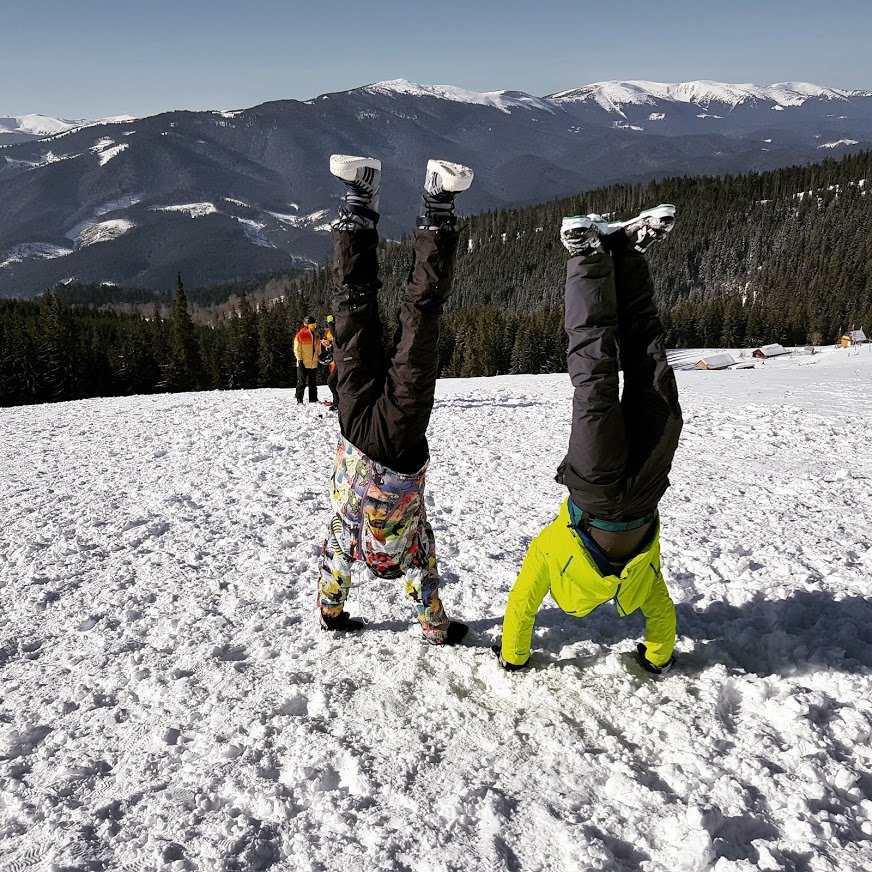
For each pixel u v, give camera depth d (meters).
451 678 3.16
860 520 5.41
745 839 2.26
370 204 2.67
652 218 2.47
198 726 2.85
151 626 3.79
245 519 5.70
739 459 7.63
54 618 3.92
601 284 2.53
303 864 2.14
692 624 3.70
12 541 5.27
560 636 3.57
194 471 7.57
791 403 11.83
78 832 2.27
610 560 2.83
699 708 2.90
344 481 3.09
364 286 2.76
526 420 11.12
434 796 2.43
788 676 3.13
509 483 6.84
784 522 5.38
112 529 5.49
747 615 3.82
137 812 2.37
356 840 2.23
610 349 2.55
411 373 2.76
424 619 3.41
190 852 2.18
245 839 2.23
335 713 2.92
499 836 2.25
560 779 2.52
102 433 10.74
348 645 3.47
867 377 17.16
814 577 4.25
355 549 3.25
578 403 2.58
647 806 2.38
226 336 74.50
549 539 2.96
